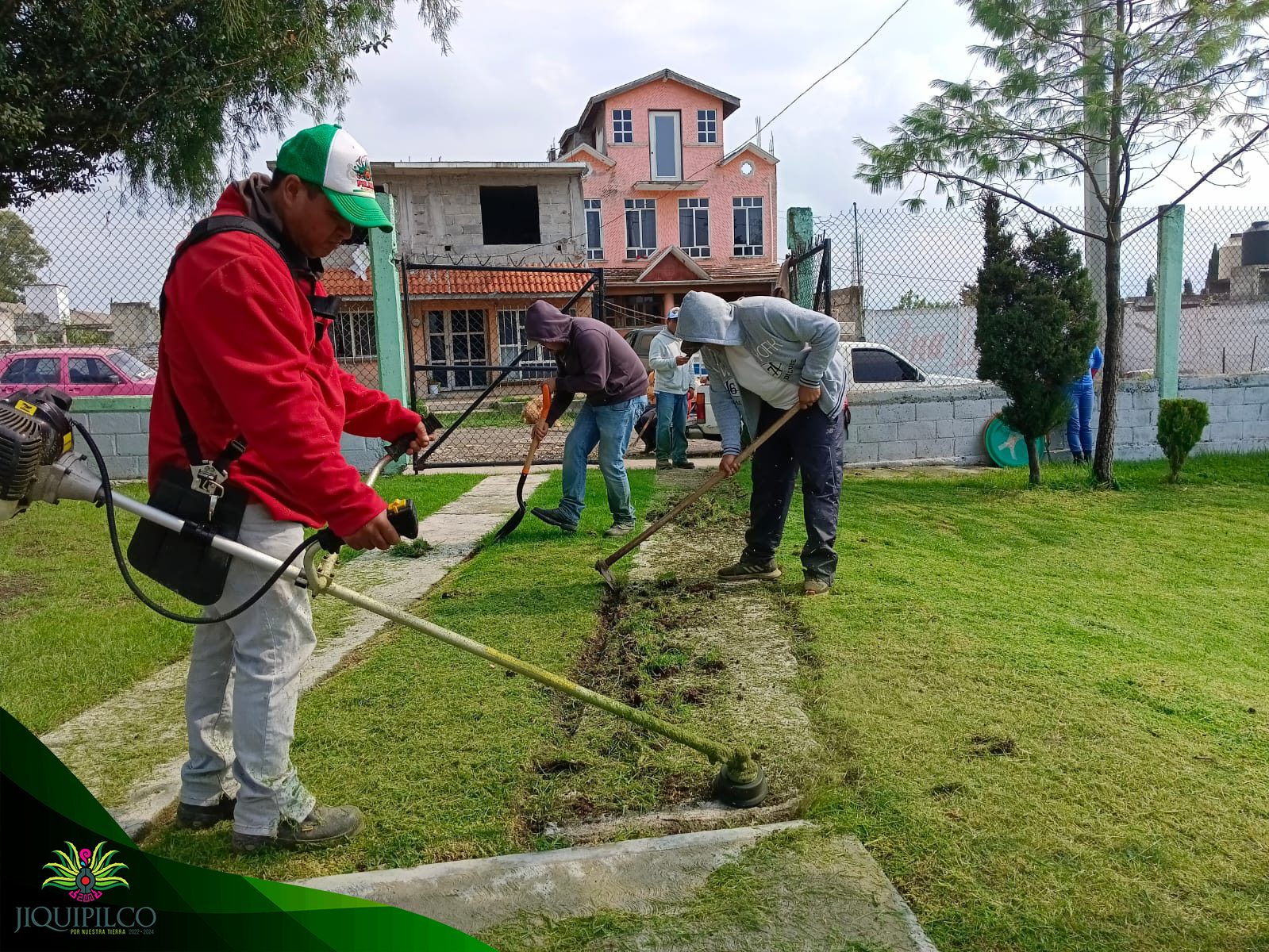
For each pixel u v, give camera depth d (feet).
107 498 6.41
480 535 20.67
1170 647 12.44
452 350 74.33
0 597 15.30
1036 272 26.61
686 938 6.19
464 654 11.87
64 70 20.57
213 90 22.90
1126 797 7.88
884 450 33.40
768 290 102.27
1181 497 25.72
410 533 6.95
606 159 104.78
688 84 105.19
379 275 31.19
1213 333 35.83
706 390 37.73
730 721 9.71
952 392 33.19
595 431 19.60
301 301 6.98
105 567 17.49
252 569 7.05
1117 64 24.71
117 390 33.60
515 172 86.48
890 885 6.66
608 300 98.94
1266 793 7.93
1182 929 6.15
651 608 14.07
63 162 23.56
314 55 24.86
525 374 61.31
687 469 31.37
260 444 6.44
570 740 9.34
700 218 108.37
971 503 24.82
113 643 12.73
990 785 8.09
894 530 20.94
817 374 13.58
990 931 6.16
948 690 10.37
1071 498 25.58
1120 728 9.29
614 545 18.69
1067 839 7.23
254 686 7.18
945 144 25.91
